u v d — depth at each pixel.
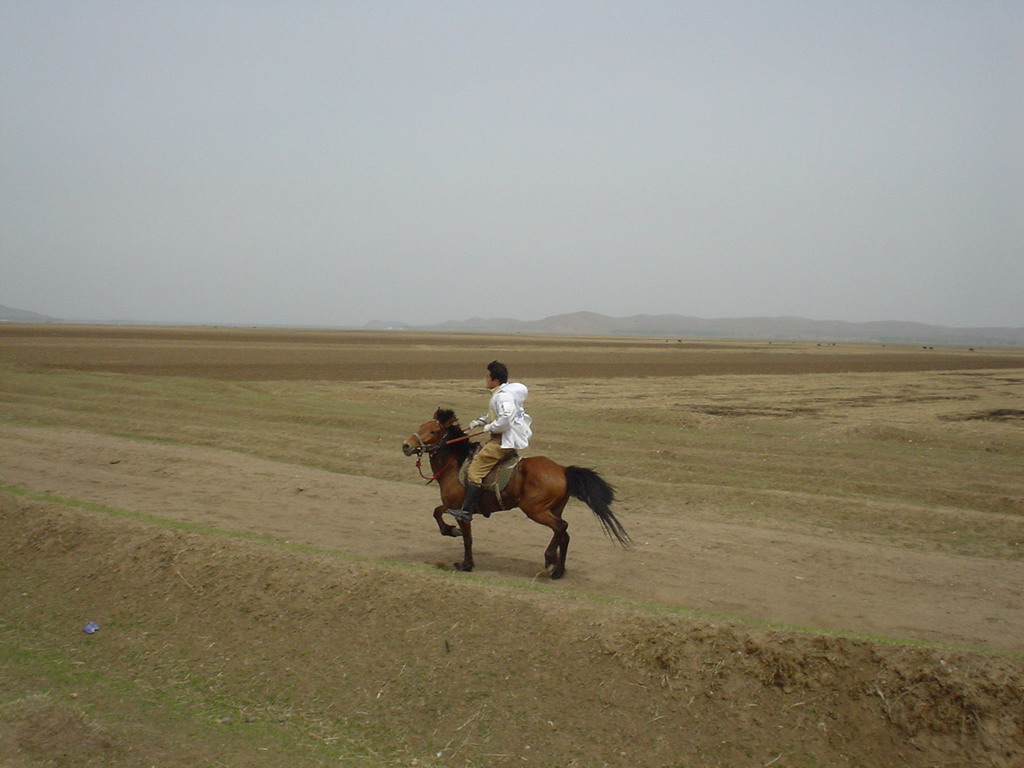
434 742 6.77
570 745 6.58
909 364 76.44
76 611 9.45
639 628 7.53
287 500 14.79
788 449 21.34
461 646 7.78
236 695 7.64
